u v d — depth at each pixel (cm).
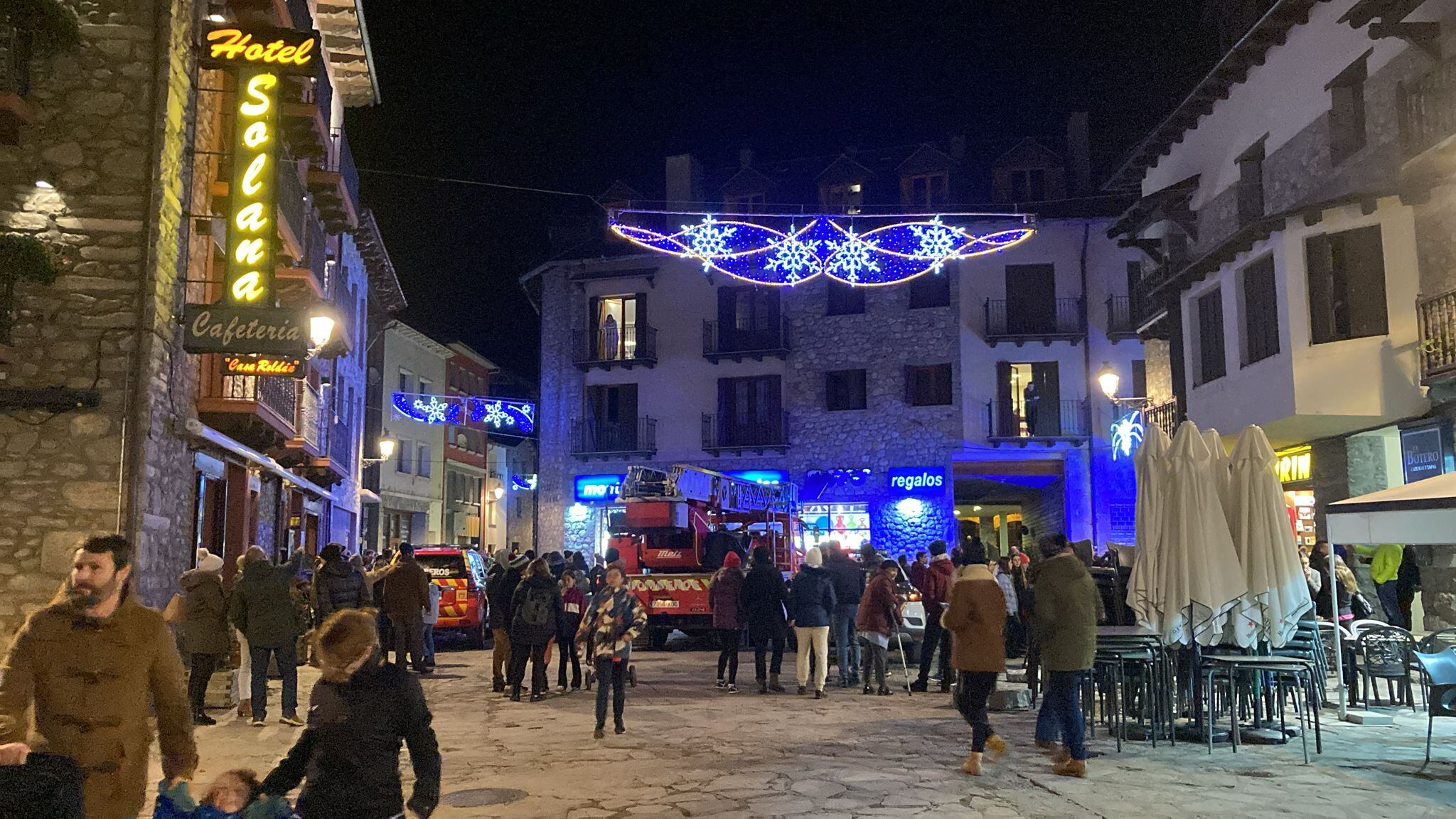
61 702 378
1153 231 2183
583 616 1321
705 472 2069
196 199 1305
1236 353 1798
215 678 1142
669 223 3434
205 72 1334
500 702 1201
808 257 2316
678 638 2211
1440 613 1440
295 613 1041
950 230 2239
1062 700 754
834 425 3306
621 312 3553
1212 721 868
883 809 652
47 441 1112
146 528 1146
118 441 1123
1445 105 1356
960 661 771
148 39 1184
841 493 3266
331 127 1886
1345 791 695
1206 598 840
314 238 1775
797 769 782
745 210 3425
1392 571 1455
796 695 1242
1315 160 1644
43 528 1098
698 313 3456
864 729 977
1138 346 3127
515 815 642
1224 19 2027
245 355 1266
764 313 3416
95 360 1134
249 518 1684
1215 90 1938
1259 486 883
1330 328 1556
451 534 4331
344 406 2700
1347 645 1089
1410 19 1420
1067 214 3145
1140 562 895
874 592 1248
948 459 3184
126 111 1172
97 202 1158
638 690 1306
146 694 397
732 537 2028
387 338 3747
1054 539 784
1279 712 980
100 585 386
